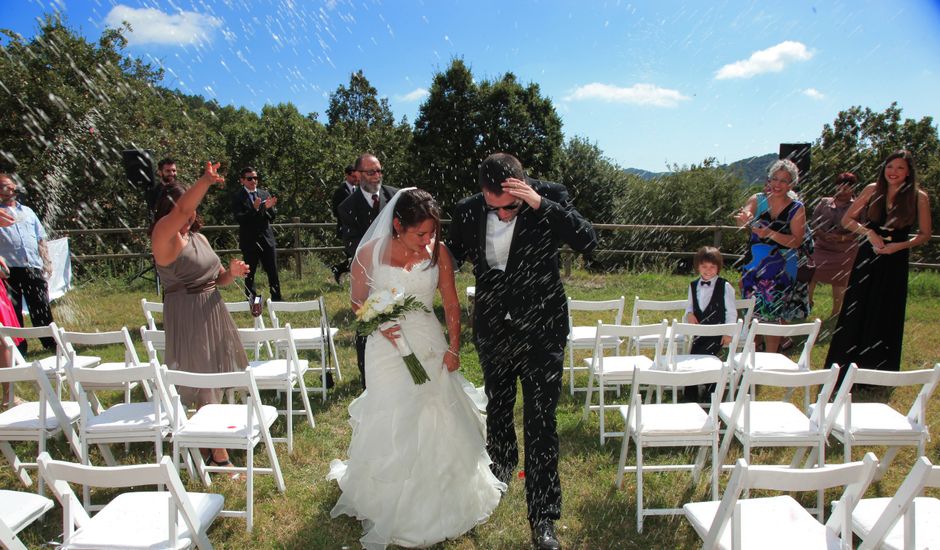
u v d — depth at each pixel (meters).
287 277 9.68
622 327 3.66
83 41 9.98
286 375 3.74
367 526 2.81
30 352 5.85
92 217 10.48
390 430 2.74
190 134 11.78
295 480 3.36
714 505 2.31
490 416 3.10
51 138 9.81
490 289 2.79
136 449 3.79
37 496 2.43
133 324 6.90
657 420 2.98
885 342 4.22
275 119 17.66
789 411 3.12
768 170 4.66
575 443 3.75
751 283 4.88
